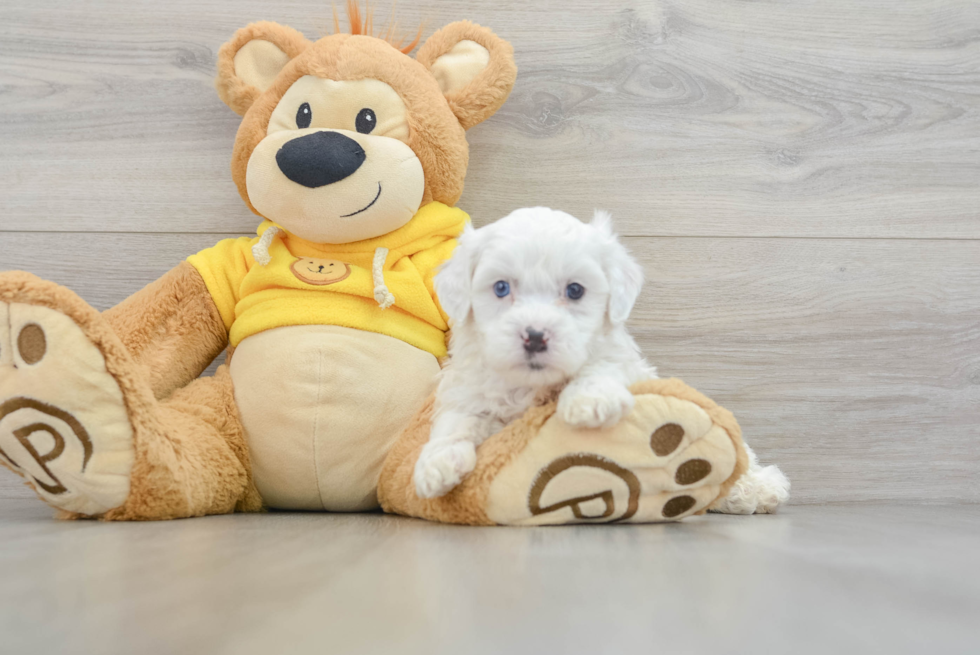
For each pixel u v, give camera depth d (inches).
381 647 21.6
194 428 59.8
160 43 79.3
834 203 82.3
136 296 68.2
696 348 80.9
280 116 66.1
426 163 66.9
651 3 81.2
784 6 82.4
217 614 25.1
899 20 82.4
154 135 79.4
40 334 50.0
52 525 51.2
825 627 24.7
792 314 81.5
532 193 80.8
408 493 56.4
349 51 65.7
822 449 80.8
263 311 64.9
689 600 28.1
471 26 71.3
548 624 24.4
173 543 41.7
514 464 49.6
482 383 56.5
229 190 79.8
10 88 78.5
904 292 82.1
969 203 82.9
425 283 67.8
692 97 81.7
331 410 62.2
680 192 81.5
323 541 42.8
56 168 78.6
